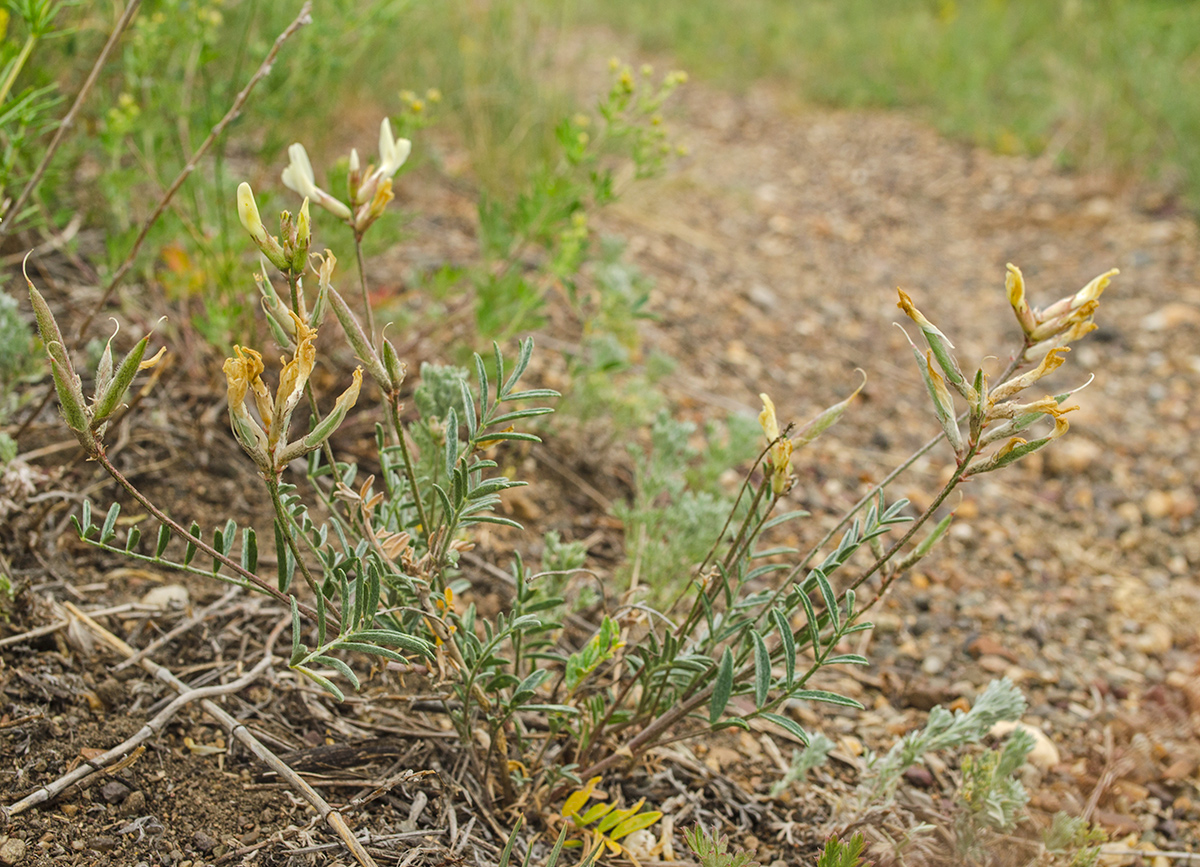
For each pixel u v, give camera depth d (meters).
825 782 2.06
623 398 2.88
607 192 2.64
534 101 4.75
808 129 7.02
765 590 1.67
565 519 2.70
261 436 1.22
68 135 2.86
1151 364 4.27
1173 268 5.04
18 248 2.83
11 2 1.90
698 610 1.65
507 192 4.31
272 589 1.38
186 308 2.66
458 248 3.82
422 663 1.69
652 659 1.63
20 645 1.77
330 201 1.43
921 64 7.80
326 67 3.12
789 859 1.83
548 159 3.87
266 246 1.29
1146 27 6.86
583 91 5.98
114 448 2.32
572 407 2.90
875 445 3.56
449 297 3.30
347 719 1.86
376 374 1.41
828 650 1.47
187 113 2.74
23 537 2.00
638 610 1.68
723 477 3.06
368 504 1.48
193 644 1.94
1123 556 3.15
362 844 1.59
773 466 1.47
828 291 4.66
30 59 2.60
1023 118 6.82
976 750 2.23
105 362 1.19
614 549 2.64
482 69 4.79
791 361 3.98
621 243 3.14
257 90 2.89
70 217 2.99
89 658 1.81
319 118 3.68
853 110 7.52
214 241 2.59
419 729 1.86
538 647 1.92
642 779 1.91
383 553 1.47
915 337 4.33
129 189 2.87
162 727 1.69
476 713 1.87
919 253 5.27
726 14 8.51
